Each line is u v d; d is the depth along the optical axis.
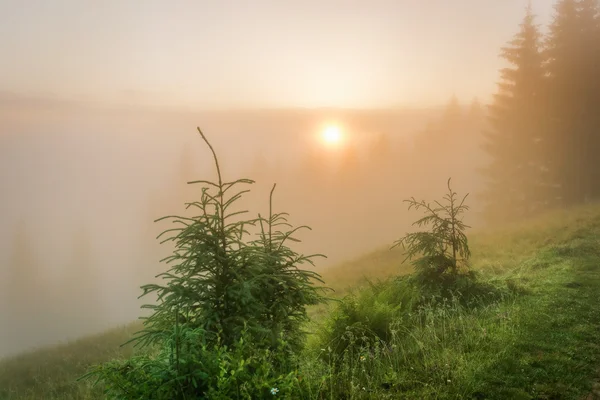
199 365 3.38
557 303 6.37
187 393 3.26
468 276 7.62
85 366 12.53
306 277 4.66
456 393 3.80
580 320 5.54
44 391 10.27
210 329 3.96
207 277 4.18
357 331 5.16
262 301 4.31
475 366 4.27
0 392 11.41
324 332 5.41
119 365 3.45
